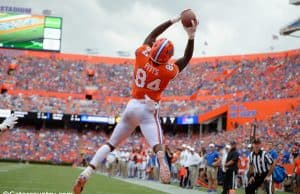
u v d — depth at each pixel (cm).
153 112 645
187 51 661
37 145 5216
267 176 1276
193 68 5828
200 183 2228
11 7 5869
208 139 4541
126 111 652
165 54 631
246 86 4991
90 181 2144
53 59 6191
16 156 5053
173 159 2770
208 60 5825
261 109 4469
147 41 676
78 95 5819
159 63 636
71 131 5516
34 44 5891
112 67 6244
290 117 3922
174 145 4956
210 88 5381
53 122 5594
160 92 650
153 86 639
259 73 5031
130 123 657
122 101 5797
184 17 650
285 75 4669
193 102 5356
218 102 5094
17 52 6191
